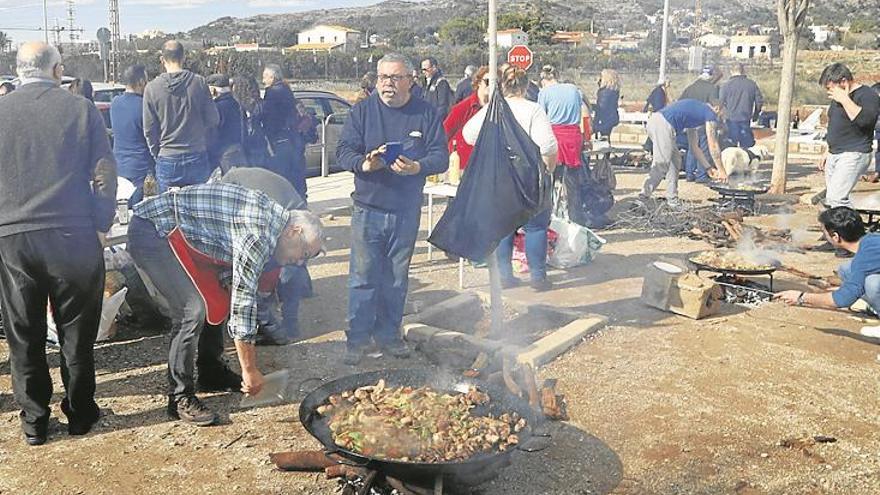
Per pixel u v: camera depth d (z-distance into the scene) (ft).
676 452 12.78
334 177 42.09
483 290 21.59
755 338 18.03
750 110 43.47
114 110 23.24
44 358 12.91
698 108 32.22
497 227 16.42
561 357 16.84
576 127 27.02
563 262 24.27
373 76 36.22
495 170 16.26
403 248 16.42
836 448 12.98
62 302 12.73
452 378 12.80
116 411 14.23
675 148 31.94
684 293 19.39
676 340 17.90
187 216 12.19
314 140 29.01
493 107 16.43
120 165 23.44
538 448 12.55
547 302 20.79
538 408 13.85
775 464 12.45
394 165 15.15
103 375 15.84
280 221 11.81
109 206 12.76
